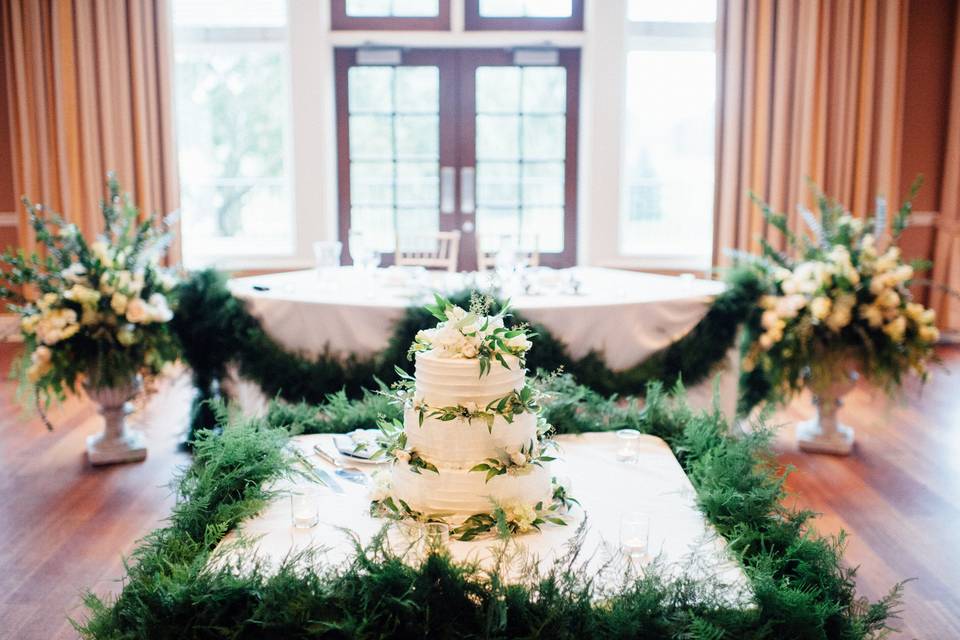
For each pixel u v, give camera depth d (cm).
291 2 599
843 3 583
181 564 160
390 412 236
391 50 618
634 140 644
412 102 632
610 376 352
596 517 177
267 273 636
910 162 628
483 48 625
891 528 307
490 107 632
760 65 590
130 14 583
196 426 370
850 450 387
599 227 627
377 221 645
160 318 351
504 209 644
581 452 217
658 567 153
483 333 170
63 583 267
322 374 349
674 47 627
